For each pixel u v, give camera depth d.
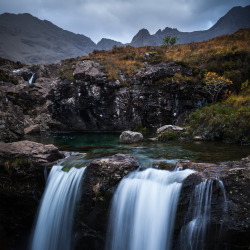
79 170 6.26
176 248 4.67
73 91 15.65
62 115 16.80
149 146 9.32
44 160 7.18
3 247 6.67
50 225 6.31
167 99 14.31
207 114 11.12
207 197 4.43
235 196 4.23
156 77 14.67
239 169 4.54
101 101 15.23
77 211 5.89
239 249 4.13
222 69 14.77
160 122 14.64
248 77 13.96
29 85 21.55
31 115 19.27
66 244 6.02
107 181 5.55
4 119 13.73
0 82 21.75
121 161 5.85
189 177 4.84
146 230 4.96
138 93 14.95
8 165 6.95
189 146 8.95
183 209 4.64
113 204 5.39
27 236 7.00
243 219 4.01
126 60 19.56
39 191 6.90
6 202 7.14
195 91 13.77
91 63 16.36
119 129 15.94
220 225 4.17
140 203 5.13
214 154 7.38
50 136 14.51
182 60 15.64
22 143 7.88
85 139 12.87
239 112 10.12
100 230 5.55
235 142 9.44
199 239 4.40
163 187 5.04
